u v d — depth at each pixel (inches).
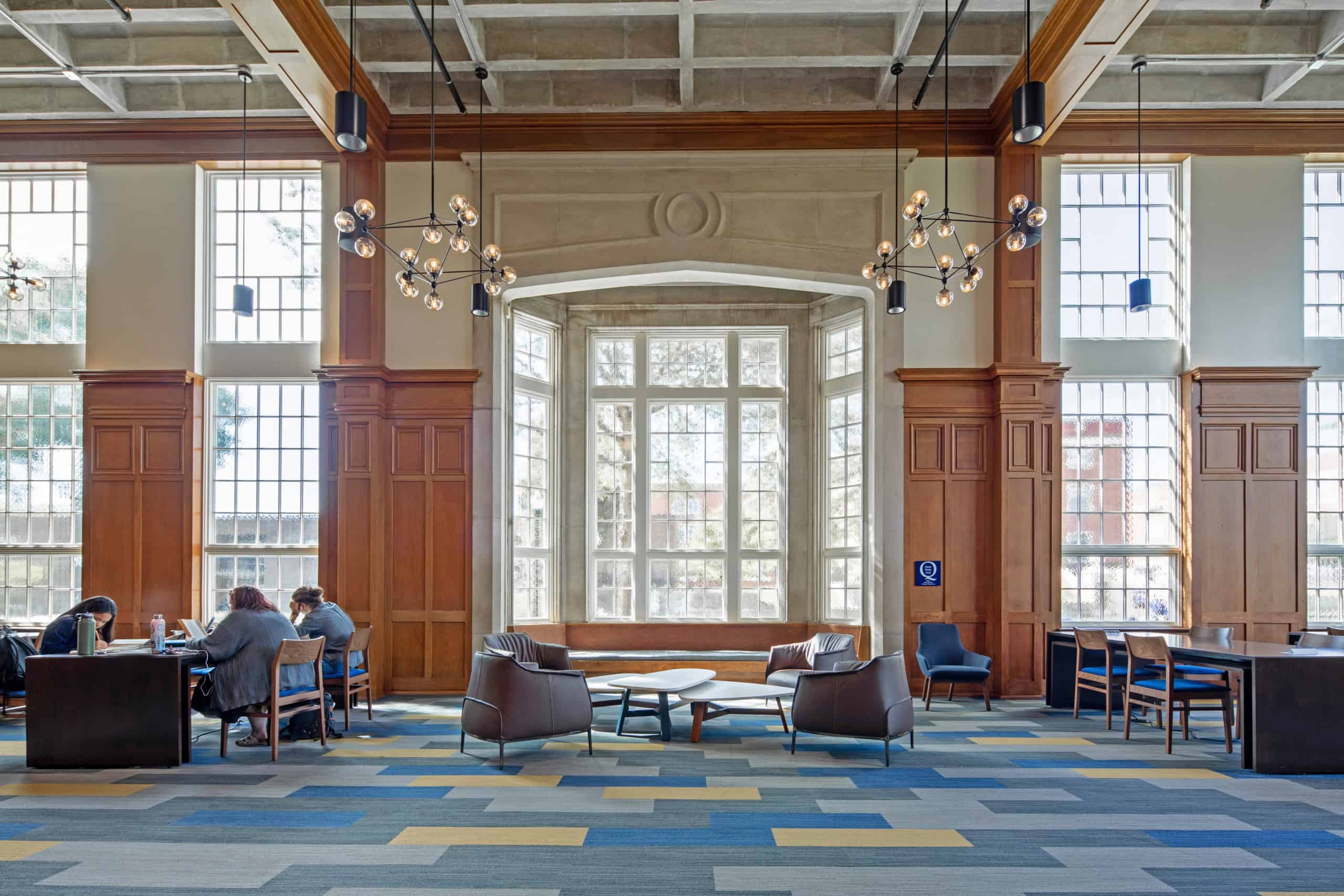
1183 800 191.0
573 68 331.6
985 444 351.9
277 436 375.2
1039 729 275.9
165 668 219.8
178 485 362.6
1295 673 218.4
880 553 350.0
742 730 274.1
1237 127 355.6
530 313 388.8
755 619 398.3
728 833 166.1
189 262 368.8
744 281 365.7
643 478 405.1
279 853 154.5
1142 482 369.1
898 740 256.7
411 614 349.7
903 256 355.6
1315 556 367.6
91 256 368.8
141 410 362.6
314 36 283.6
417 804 185.3
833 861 150.8
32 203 389.1
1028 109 212.7
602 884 140.1
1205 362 359.9
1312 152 358.6
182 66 329.4
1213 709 268.8
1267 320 359.9
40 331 384.8
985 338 355.6
